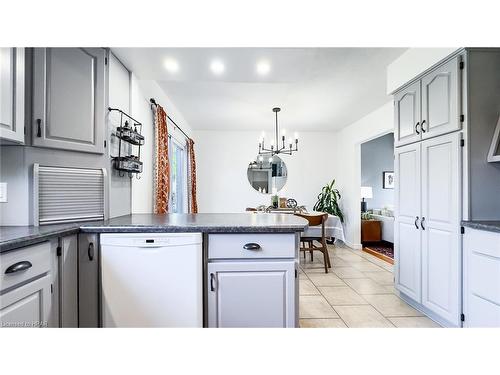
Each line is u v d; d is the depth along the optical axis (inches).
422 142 89.9
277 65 90.0
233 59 85.6
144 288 57.9
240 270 59.2
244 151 229.3
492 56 75.6
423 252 89.3
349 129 208.1
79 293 59.0
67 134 66.1
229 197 228.1
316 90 136.0
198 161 227.0
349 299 105.2
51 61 62.9
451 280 77.5
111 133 82.3
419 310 94.8
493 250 65.2
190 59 86.3
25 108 59.3
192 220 70.3
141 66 91.3
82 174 70.2
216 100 152.1
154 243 57.9
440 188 82.1
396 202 104.6
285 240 59.8
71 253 57.1
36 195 60.8
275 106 163.3
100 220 72.9
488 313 66.6
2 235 46.2
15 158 60.7
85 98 70.4
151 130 119.8
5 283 41.2
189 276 57.9
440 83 82.4
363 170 261.3
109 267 58.2
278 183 230.4
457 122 75.9
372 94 142.3
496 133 74.0
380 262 160.6
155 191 117.3
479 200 74.7
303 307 98.0
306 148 232.5
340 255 178.7
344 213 216.5
